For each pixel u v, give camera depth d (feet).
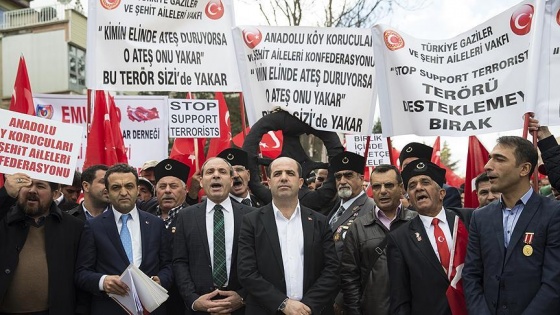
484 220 13.33
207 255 16.26
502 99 17.24
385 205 16.92
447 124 17.67
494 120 17.25
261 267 15.37
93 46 22.09
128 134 29.60
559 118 16.20
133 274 14.38
